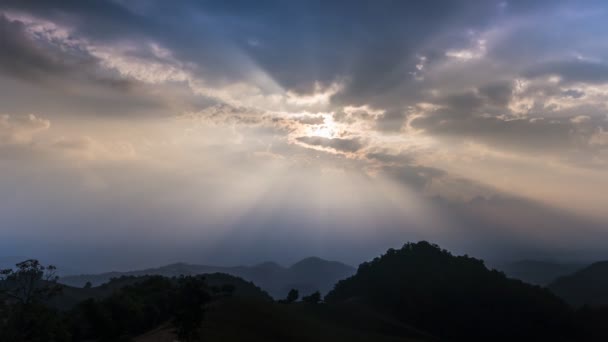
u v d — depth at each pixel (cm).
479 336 12475
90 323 7906
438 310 13600
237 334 7450
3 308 5662
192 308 6028
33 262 5984
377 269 16612
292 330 8619
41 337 5747
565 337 12406
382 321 12050
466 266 16112
